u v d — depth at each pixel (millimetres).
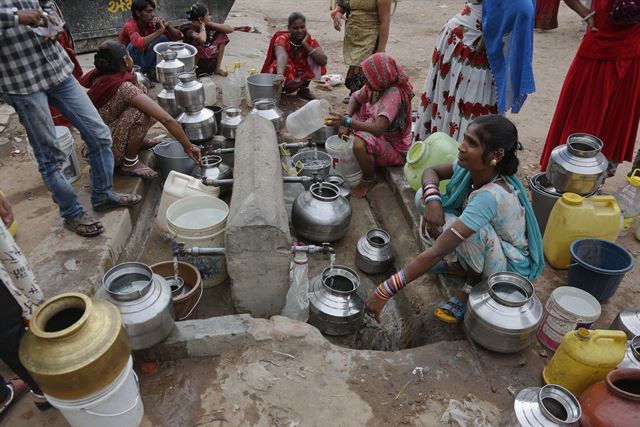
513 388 2264
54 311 1751
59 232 3115
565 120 3883
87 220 3049
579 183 3191
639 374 1934
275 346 2398
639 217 3660
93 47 7918
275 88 5023
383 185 4277
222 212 3178
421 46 9008
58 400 1719
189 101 4082
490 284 2379
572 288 2584
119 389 1830
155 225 3771
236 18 10219
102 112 3537
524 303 2277
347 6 5172
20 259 2008
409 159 3605
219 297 3086
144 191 3875
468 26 3461
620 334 2070
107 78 3463
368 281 3400
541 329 2521
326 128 4555
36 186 4387
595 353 2057
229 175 3912
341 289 3053
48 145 2781
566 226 2992
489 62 3340
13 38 2473
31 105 2627
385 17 4973
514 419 1964
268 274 2654
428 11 11781
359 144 3938
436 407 2174
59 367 1611
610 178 4559
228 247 2551
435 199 2674
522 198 2492
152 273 2264
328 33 9883
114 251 3088
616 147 3844
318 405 2166
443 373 2326
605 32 3471
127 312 2117
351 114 4230
